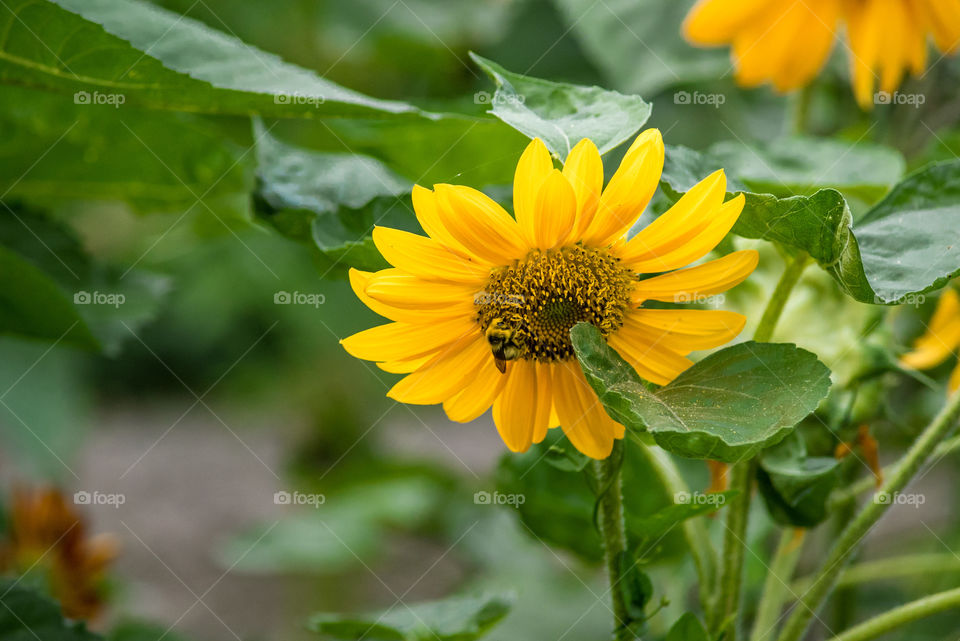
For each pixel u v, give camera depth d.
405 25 1.53
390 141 0.95
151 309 1.04
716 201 0.81
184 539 2.41
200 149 1.00
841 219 0.80
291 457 1.87
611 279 0.82
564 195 0.80
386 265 0.86
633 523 0.85
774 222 0.82
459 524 1.66
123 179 1.02
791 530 0.90
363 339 0.82
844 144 0.95
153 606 2.06
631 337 0.82
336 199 0.91
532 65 1.53
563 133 0.82
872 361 0.88
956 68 1.14
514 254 0.81
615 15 1.36
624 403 0.78
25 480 1.47
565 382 0.82
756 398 0.79
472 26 1.58
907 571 1.03
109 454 3.04
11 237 1.02
